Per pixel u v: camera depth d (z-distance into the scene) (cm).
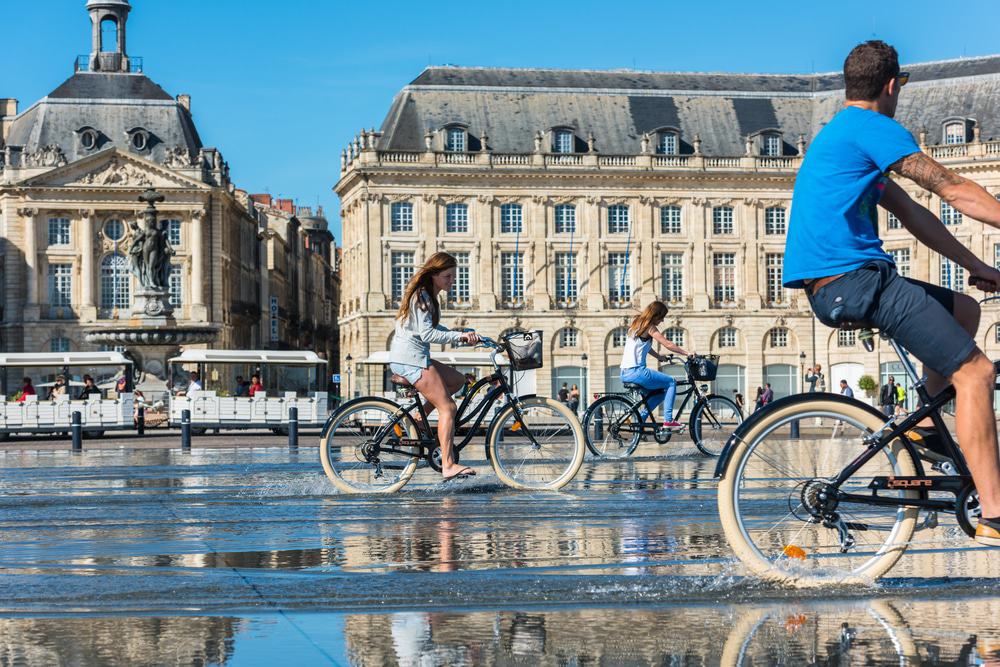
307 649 495
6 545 821
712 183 9112
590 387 8981
